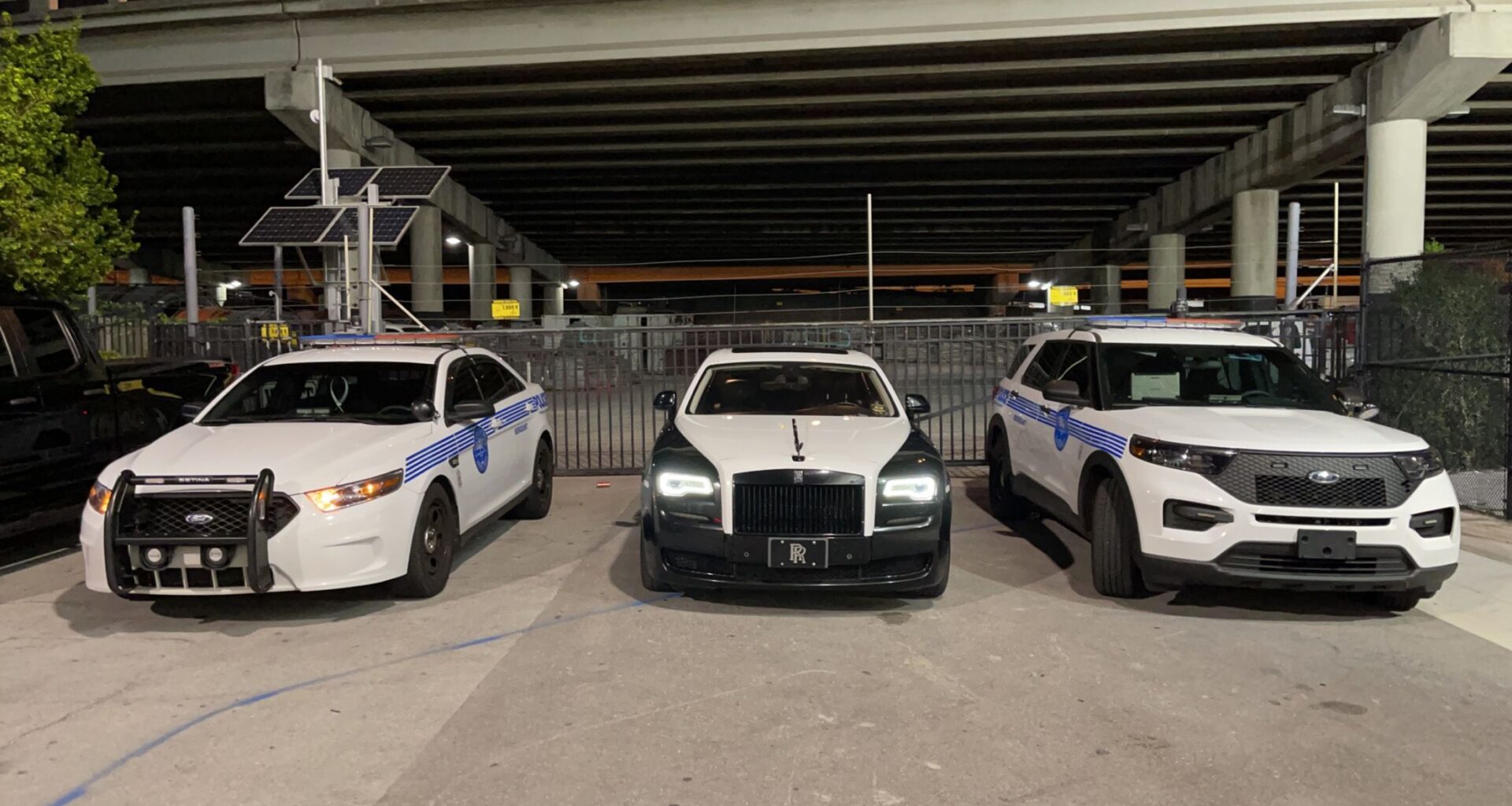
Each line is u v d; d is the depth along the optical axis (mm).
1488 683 4555
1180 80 22156
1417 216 20391
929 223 39156
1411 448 5363
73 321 7570
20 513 6836
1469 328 9234
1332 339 10570
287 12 21938
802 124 25250
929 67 21609
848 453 5504
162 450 5617
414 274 30609
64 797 3475
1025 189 33125
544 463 8453
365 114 24844
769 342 11234
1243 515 5164
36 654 4953
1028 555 7039
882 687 4473
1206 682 4547
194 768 3684
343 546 5266
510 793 3480
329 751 3826
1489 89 21266
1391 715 4180
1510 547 7082
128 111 25109
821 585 5332
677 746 3854
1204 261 47531
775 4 20656
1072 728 4031
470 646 5039
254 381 6723
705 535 5320
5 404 6676
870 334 10961
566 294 55344
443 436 6270
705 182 32062
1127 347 6719
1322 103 22594
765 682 4539
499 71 22531
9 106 8438
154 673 4680
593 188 32719
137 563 5137
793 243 44625
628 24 21234
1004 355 10945
